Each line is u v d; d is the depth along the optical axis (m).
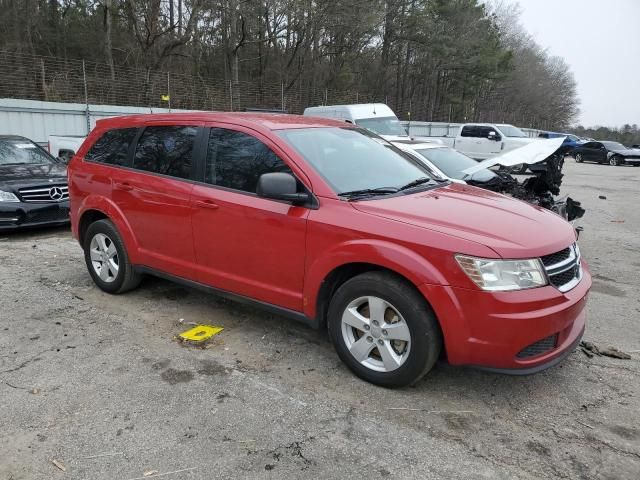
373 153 4.24
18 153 8.92
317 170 3.60
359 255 3.22
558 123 86.12
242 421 3.02
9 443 2.80
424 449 2.81
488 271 2.92
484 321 2.93
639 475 2.63
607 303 5.29
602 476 2.62
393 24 38.19
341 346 3.52
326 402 3.23
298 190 3.57
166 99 22.00
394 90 43.41
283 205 3.61
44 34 29.47
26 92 20.31
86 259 5.25
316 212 3.45
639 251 7.71
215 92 25.64
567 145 7.59
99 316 4.55
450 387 3.44
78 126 18.36
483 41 46.53
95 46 29.73
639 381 3.60
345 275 3.54
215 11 27.92
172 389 3.36
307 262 3.51
